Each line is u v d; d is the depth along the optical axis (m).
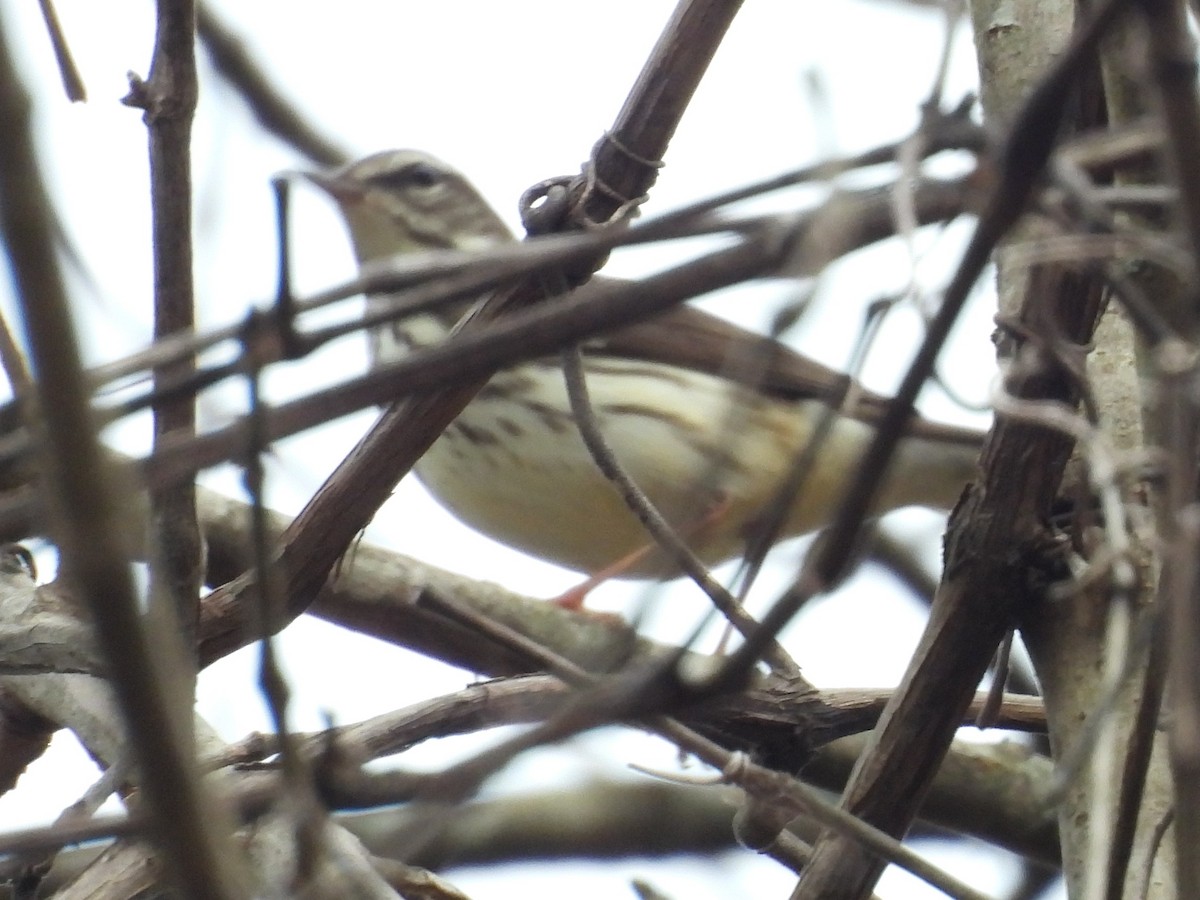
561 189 7.38
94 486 3.61
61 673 7.45
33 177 3.48
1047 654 7.07
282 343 4.82
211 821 3.87
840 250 4.58
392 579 9.46
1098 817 5.85
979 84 7.61
